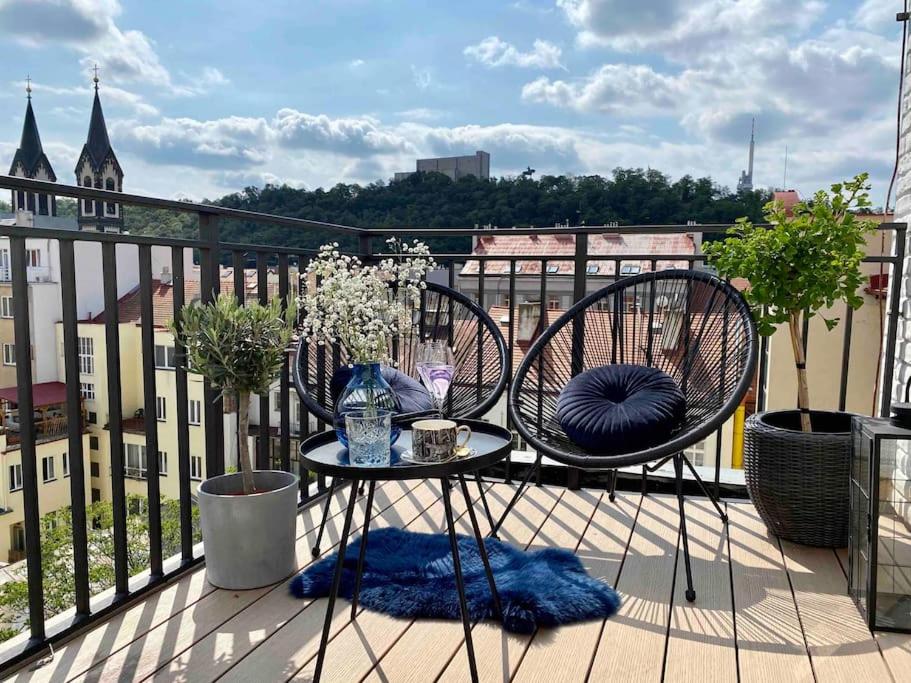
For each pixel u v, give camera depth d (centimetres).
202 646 161
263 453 237
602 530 238
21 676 148
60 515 919
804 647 163
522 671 152
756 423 229
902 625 169
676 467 197
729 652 160
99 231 167
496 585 185
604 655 159
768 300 220
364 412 169
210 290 206
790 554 218
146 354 184
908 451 169
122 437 178
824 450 212
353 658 156
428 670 152
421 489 281
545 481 296
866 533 176
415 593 182
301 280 240
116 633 167
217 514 188
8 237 145
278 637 165
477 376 265
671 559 214
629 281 258
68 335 161
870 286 454
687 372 242
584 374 241
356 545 217
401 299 231
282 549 196
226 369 183
